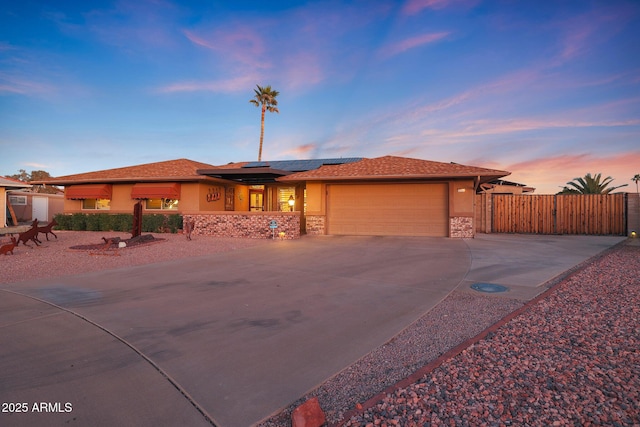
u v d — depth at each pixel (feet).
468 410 9.17
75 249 39.52
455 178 52.44
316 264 31.24
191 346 13.66
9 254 36.35
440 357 12.26
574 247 41.86
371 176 52.65
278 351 13.24
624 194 56.34
